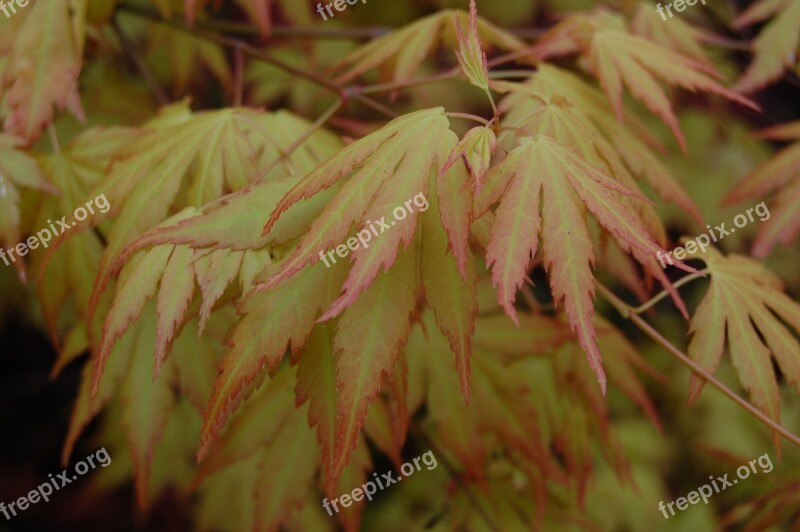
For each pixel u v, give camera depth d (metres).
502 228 0.31
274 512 0.40
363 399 0.31
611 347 0.44
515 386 0.42
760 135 0.43
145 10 0.47
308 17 0.60
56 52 0.38
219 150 0.37
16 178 0.37
